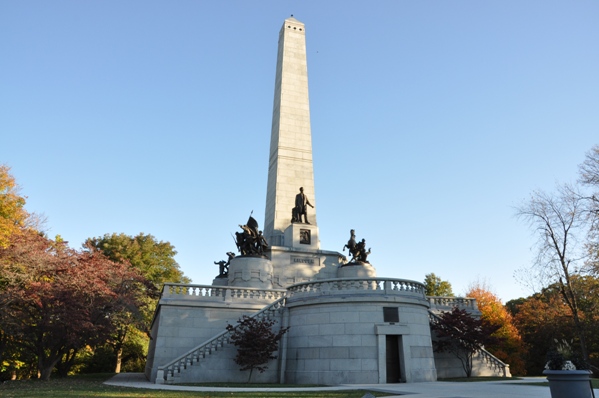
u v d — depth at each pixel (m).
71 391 20.06
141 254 63.47
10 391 20.16
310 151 51.75
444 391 19.11
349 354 26.92
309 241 46.19
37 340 31.02
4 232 34.28
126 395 17.84
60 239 49.47
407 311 28.31
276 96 55.31
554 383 12.38
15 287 28.62
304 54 56.12
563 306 52.75
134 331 48.00
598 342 52.00
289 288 31.98
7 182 40.25
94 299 30.88
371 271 42.44
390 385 23.94
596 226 34.84
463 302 39.78
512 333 54.12
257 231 42.28
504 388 20.70
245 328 30.02
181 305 32.50
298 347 29.03
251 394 18.62
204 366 28.53
